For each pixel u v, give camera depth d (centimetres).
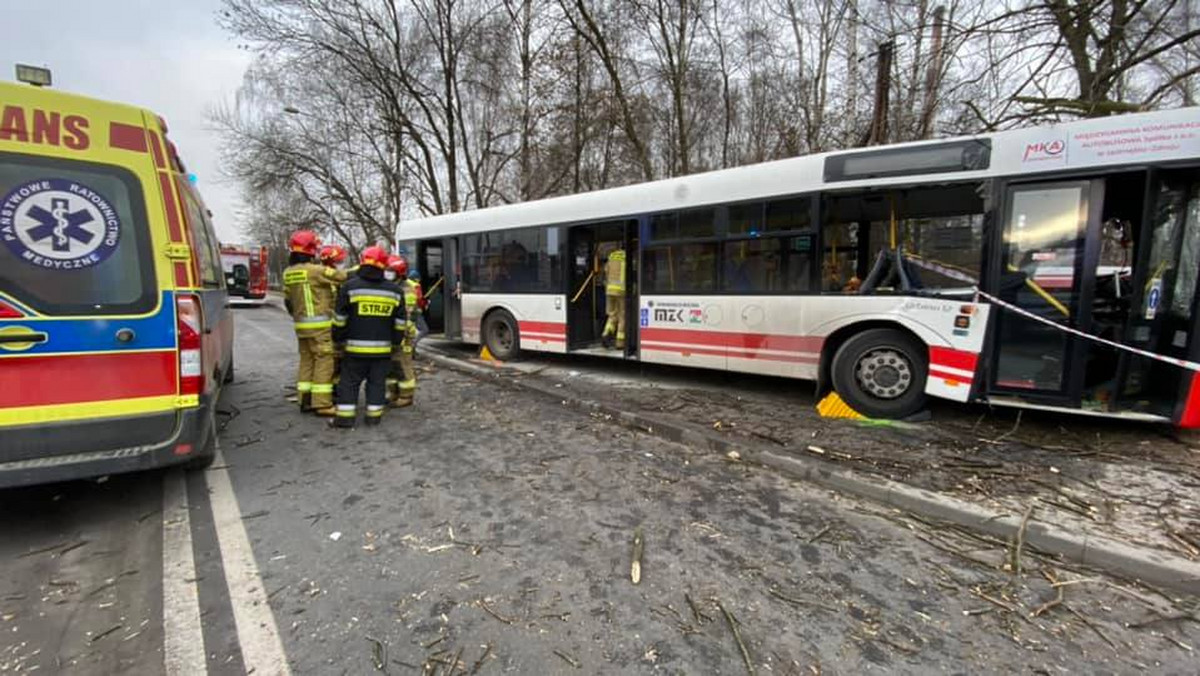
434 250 1156
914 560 300
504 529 333
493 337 951
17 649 223
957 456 433
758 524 342
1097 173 440
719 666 218
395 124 1942
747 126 1789
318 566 289
